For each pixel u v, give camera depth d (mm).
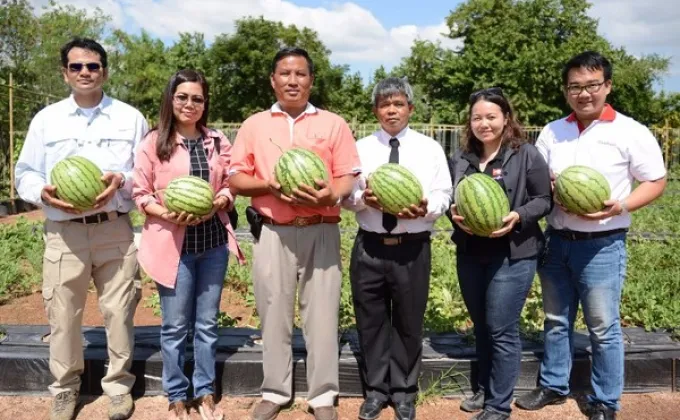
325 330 4680
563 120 4820
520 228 4340
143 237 4590
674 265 9117
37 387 5211
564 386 5023
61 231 4602
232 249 4801
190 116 4492
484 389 4980
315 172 4199
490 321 4609
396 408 4816
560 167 4723
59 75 41000
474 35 41250
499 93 4469
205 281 4676
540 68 37250
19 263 9297
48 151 4613
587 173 4371
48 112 4648
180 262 4531
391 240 4547
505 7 40812
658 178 4426
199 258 4637
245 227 12125
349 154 4566
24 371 5195
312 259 4613
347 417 4910
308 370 4785
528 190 4516
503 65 37688
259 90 45031
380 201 4367
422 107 41000
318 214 4547
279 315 4664
